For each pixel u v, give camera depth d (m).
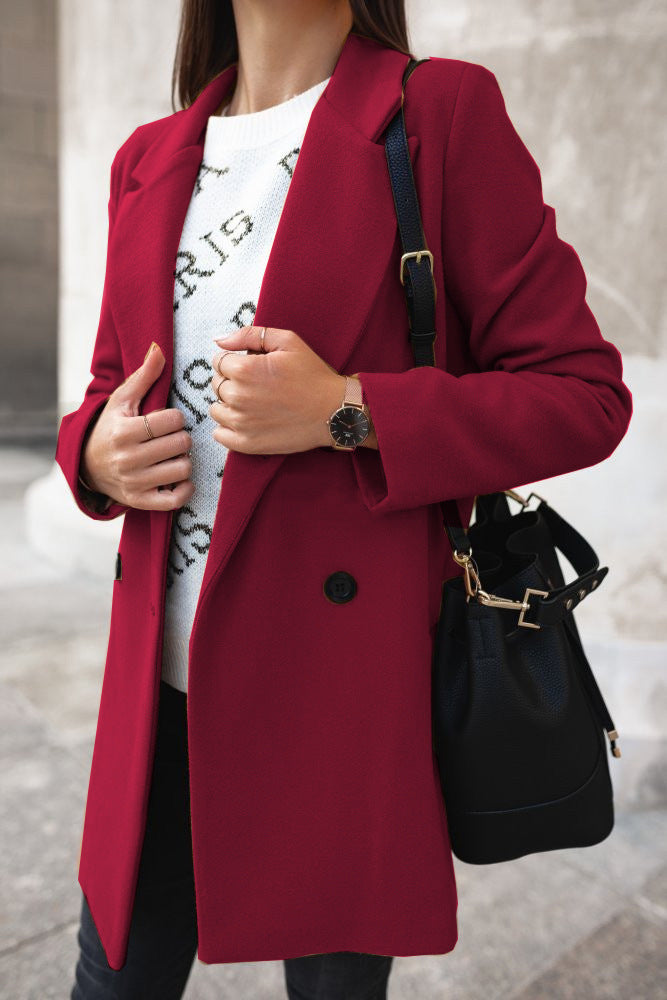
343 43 0.98
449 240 0.89
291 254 0.85
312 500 0.89
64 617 3.84
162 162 1.02
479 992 1.77
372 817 0.91
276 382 0.80
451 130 0.88
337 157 0.87
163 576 0.96
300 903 0.92
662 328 2.29
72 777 2.57
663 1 2.12
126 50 3.93
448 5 2.38
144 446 0.90
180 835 1.07
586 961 1.85
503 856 0.94
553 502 2.47
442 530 1.00
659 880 2.15
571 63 2.23
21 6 7.87
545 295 0.89
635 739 2.43
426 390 0.83
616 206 2.26
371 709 0.90
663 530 2.39
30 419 8.49
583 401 0.88
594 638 2.49
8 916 1.97
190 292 0.95
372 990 1.03
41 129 8.20
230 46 1.14
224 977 1.83
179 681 1.01
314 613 0.90
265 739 0.91
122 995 1.09
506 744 0.92
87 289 4.43
